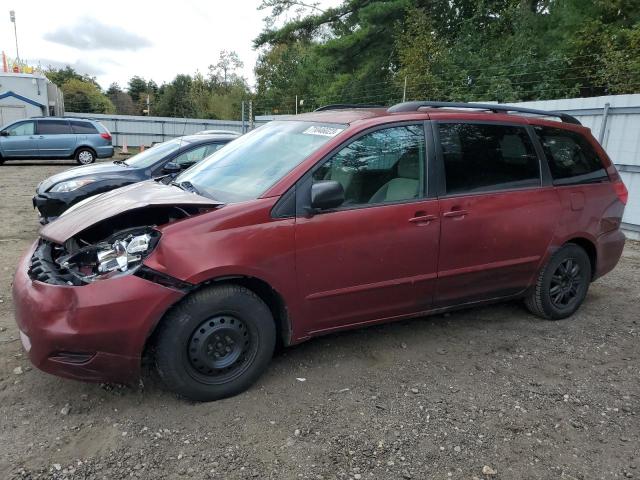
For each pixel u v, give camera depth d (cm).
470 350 399
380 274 358
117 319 286
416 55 1708
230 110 5147
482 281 407
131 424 297
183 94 6506
